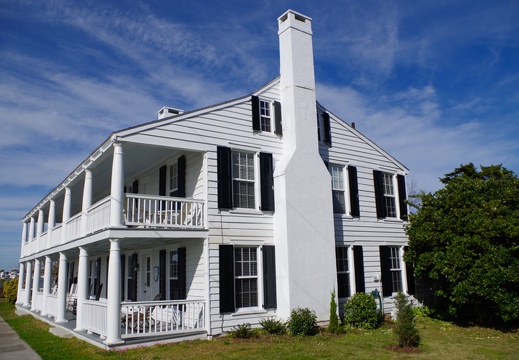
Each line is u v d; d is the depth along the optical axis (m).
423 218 15.70
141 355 10.19
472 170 22.45
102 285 19.66
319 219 14.56
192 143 12.95
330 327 13.28
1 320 19.78
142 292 16.75
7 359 10.49
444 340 12.44
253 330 12.73
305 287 13.66
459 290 13.80
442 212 15.16
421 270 15.94
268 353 10.44
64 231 16.75
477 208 14.23
